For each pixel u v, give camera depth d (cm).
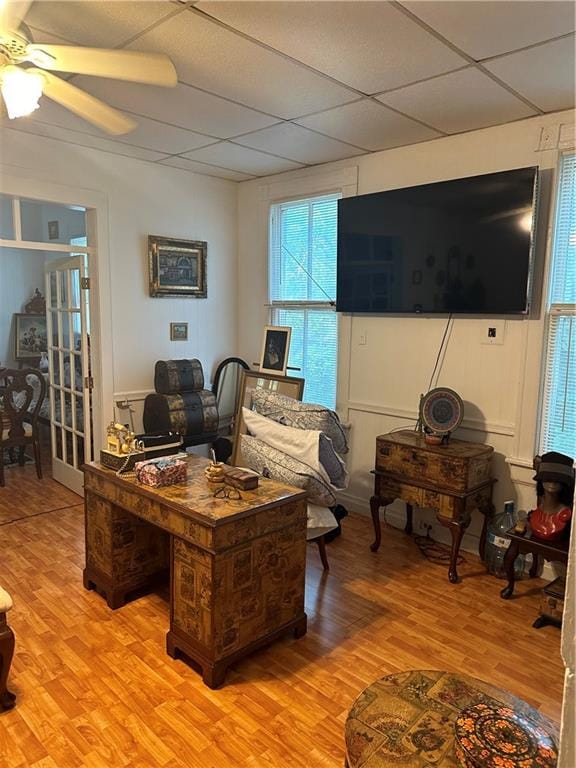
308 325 435
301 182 420
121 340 405
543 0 182
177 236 431
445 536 360
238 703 209
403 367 371
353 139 341
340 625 264
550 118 292
